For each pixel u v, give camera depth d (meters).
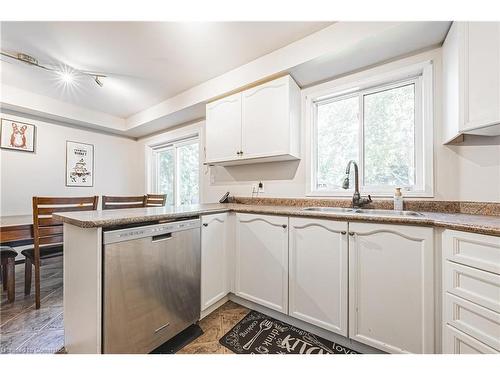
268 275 1.66
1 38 1.71
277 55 1.88
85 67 2.13
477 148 1.40
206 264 1.66
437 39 1.49
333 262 1.38
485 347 0.91
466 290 0.98
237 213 1.86
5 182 2.73
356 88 1.90
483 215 1.31
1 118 2.69
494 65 1.08
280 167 2.30
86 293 1.09
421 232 1.12
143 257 1.21
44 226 1.83
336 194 1.99
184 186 3.48
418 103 1.68
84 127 3.43
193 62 2.06
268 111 1.97
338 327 1.35
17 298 1.96
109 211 1.49
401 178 1.77
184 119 3.09
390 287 1.20
